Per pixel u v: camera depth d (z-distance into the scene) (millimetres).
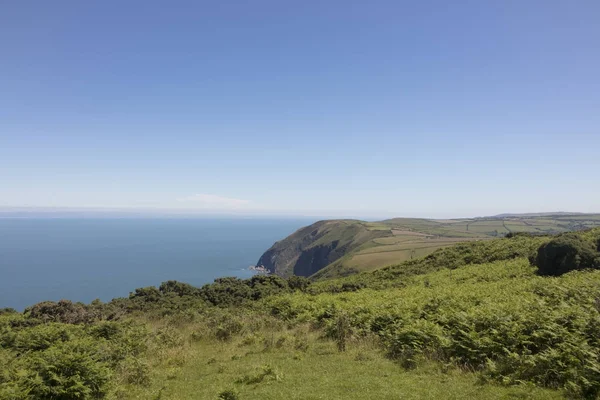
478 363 10297
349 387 9305
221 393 8867
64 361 9406
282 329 18047
